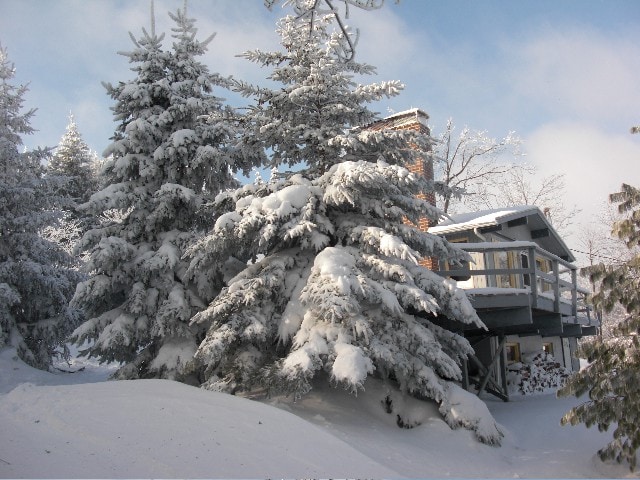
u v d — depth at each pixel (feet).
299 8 24.61
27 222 59.31
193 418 24.73
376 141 37.96
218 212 41.22
